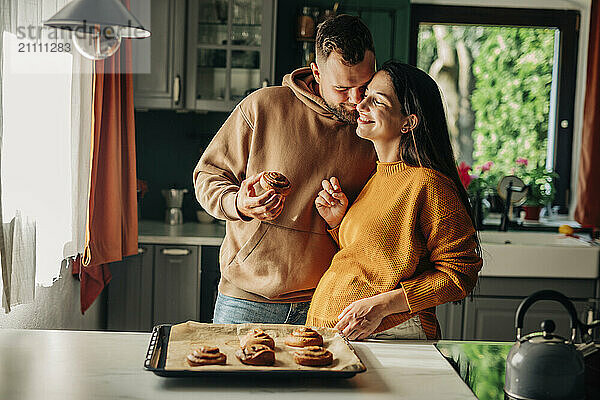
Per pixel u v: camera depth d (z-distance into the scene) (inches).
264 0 120.6
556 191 138.0
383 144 61.1
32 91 75.3
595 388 43.4
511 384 43.2
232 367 44.3
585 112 131.6
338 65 65.3
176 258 117.0
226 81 121.5
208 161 72.9
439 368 48.7
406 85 59.6
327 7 125.2
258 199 63.0
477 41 136.9
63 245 86.5
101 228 102.4
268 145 69.6
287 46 124.8
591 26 132.3
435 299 55.9
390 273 57.8
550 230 129.2
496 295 113.3
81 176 93.7
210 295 117.6
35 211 74.1
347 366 44.9
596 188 130.1
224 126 72.8
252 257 69.8
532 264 112.2
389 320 57.3
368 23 128.0
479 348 54.2
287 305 70.4
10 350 50.3
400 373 47.4
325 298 59.5
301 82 70.6
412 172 58.8
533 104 137.8
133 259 117.1
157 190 130.8
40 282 80.3
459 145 138.6
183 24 120.1
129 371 46.3
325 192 66.1
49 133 80.7
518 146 138.4
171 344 49.2
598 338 46.2
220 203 67.3
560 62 136.5
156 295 117.6
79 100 91.3
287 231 68.8
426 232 58.1
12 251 67.8
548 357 41.8
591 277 112.2
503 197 128.4
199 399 41.8
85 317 109.8
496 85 137.6
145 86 120.8
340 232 63.2
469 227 57.6
